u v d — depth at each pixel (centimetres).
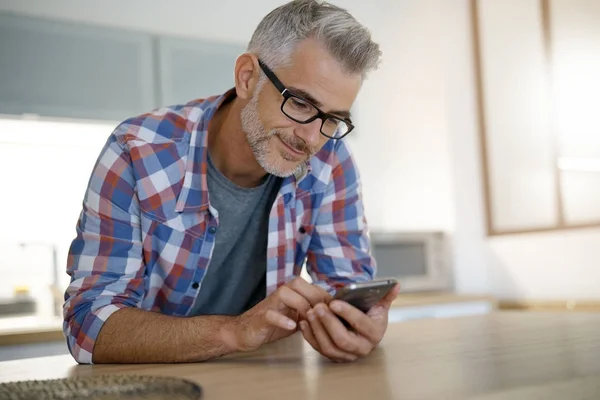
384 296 112
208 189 135
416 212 343
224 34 318
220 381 87
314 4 118
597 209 268
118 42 290
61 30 278
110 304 116
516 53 303
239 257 144
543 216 292
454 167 323
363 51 114
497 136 314
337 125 123
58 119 276
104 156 127
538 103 294
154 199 127
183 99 304
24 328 235
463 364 94
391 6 356
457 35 325
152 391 77
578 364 91
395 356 106
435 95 330
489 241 316
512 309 302
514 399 74
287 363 103
